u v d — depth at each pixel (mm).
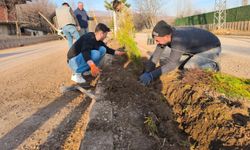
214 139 3021
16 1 38781
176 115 3801
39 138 3268
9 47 27219
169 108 3904
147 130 3143
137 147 2846
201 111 3385
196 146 3209
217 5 37688
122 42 7281
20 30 44094
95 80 5547
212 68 4824
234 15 35188
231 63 7863
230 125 2912
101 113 3486
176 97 4016
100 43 5523
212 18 41031
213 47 4746
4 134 3414
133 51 5988
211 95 3502
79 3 9516
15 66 9172
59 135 3322
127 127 3199
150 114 3525
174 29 4418
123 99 3939
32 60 10695
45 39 40031
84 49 4977
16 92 5273
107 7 16500
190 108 3604
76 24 8070
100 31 5133
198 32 4703
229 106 3188
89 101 4441
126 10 6453
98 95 4164
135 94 4102
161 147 2932
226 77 4148
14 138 3293
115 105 3785
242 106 3164
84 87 5125
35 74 7031
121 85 4344
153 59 4883
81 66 5359
